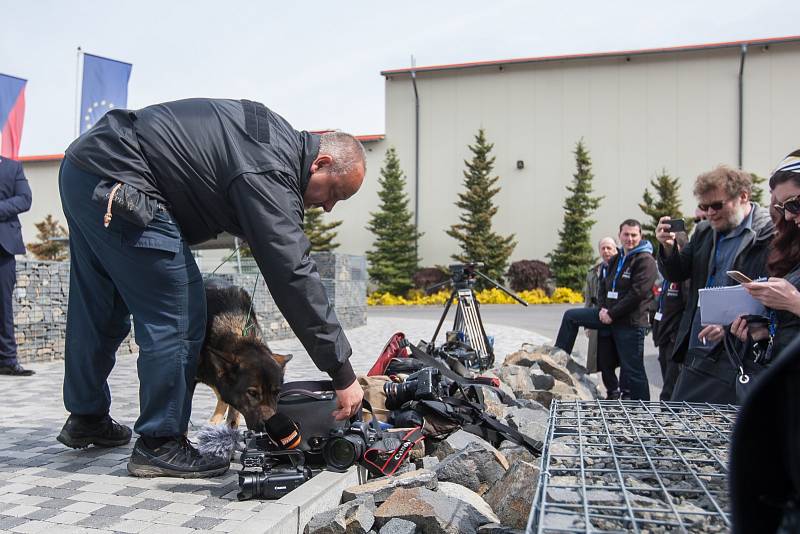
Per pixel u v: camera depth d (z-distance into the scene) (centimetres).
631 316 636
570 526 133
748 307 305
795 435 96
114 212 288
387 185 3347
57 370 729
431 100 3434
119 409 498
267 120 306
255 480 281
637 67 3212
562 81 3297
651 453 194
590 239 3275
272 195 287
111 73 1473
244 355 323
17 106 1527
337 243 3472
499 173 3375
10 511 263
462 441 367
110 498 282
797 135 3047
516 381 589
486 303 2889
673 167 3183
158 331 309
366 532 249
